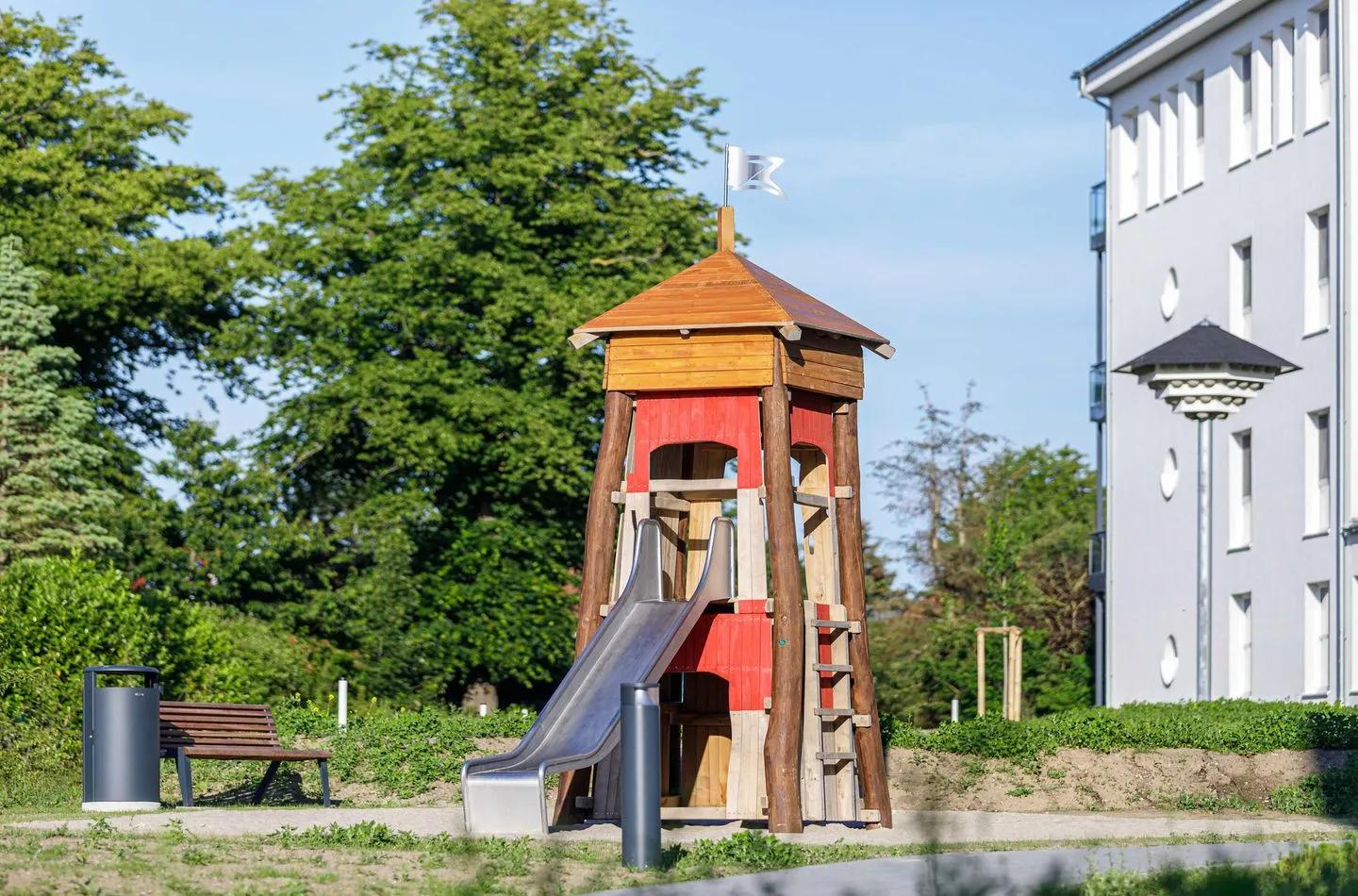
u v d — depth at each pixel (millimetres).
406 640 42625
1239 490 40375
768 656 18312
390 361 43844
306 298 44156
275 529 42469
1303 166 38125
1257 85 39781
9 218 45406
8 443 38656
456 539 45812
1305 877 12047
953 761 23938
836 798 18797
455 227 43781
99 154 47469
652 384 18766
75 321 46688
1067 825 19047
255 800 21141
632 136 46656
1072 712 27172
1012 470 71438
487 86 45844
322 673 39719
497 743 24609
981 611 58938
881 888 12023
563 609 46406
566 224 46219
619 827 18078
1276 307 39000
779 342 18453
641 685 14156
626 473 19219
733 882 12602
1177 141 43031
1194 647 41406
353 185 44719
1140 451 43906
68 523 38906
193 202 48969
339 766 23297
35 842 13508
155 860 12938
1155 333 43562
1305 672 37469
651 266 45188
